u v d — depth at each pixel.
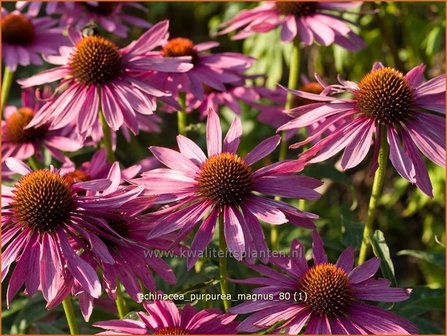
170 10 1.69
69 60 0.87
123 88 0.84
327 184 1.11
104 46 0.85
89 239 0.71
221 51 1.58
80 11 1.06
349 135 0.75
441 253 0.88
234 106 0.97
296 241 0.75
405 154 0.74
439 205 1.38
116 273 0.74
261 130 1.37
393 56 1.17
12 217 0.73
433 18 1.35
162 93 0.83
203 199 0.73
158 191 0.73
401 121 0.75
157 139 1.41
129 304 0.84
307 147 0.91
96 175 0.84
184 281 0.83
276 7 0.95
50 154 0.95
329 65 1.47
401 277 1.41
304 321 0.70
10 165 0.78
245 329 0.69
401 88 0.76
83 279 0.70
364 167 1.39
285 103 1.00
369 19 1.29
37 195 0.73
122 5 1.08
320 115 0.75
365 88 0.76
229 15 1.46
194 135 1.09
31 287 0.71
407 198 1.48
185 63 0.84
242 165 0.74
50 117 0.84
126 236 0.75
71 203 0.74
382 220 1.42
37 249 0.72
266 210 0.72
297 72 0.93
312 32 0.92
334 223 1.15
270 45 1.35
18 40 1.03
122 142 1.32
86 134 0.83
